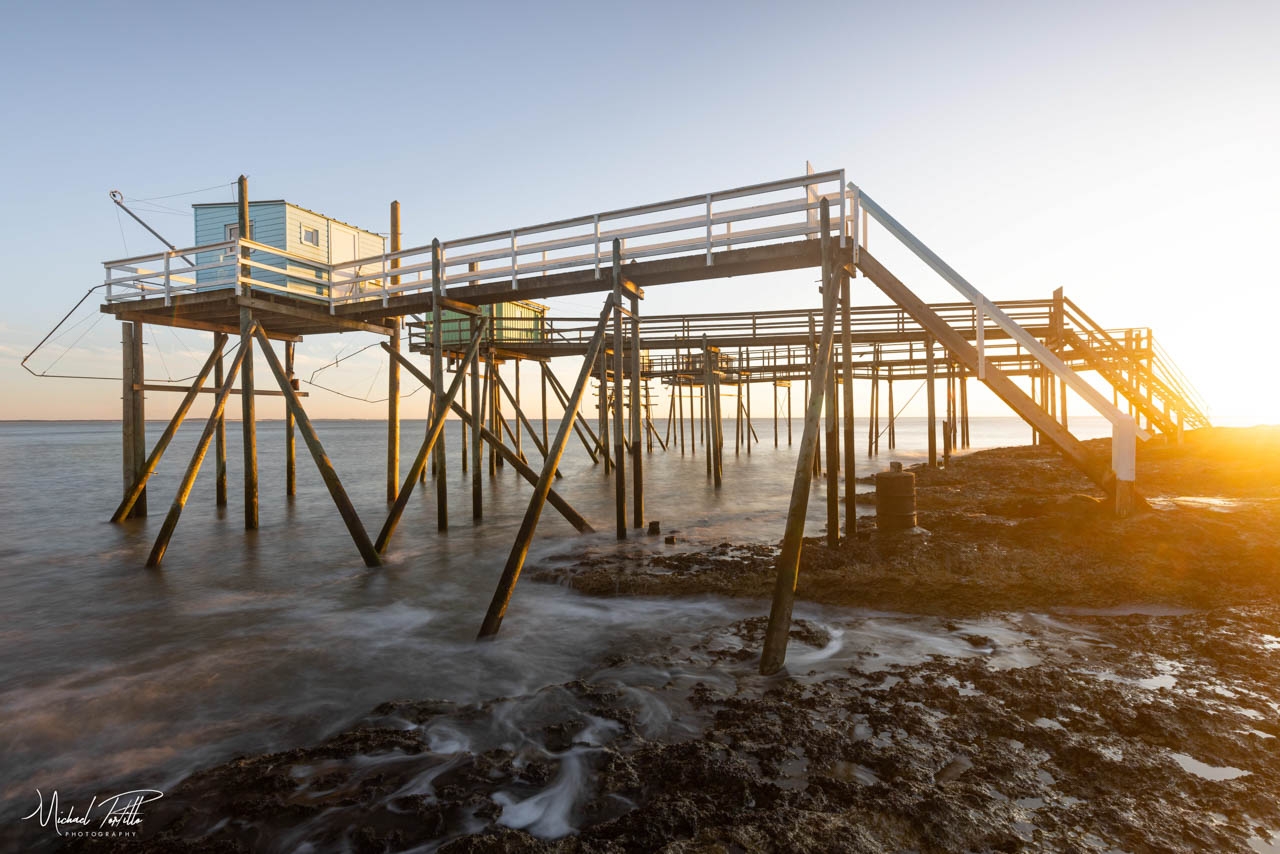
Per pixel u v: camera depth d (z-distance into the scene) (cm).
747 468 2953
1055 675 504
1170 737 406
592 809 366
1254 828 316
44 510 1748
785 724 445
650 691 520
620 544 1153
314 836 354
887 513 949
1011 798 348
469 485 2273
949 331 896
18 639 721
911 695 485
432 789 395
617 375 1121
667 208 1014
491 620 708
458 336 2191
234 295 1220
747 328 1972
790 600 575
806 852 305
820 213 924
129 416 1506
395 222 1573
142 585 955
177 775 436
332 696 561
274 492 2145
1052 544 838
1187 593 689
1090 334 1753
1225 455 1595
